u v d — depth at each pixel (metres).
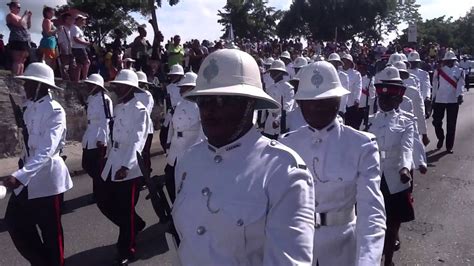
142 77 8.59
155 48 14.33
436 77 10.96
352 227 2.95
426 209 6.96
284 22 52.62
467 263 5.14
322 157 2.95
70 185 4.69
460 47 73.69
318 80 2.99
